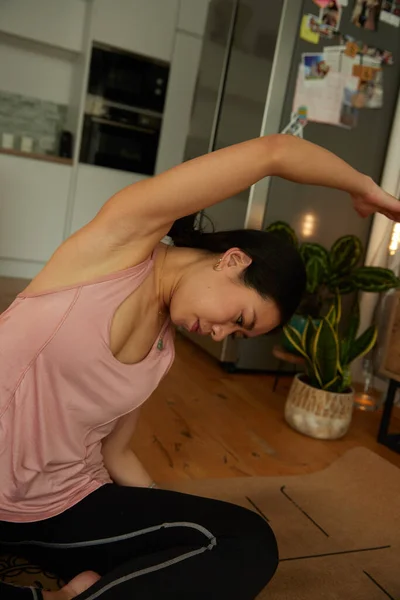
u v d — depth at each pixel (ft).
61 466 3.13
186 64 13.35
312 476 5.72
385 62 9.17
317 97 8.81
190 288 3.02
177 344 10.50
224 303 2.97
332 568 4.18
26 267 12.83
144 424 6.44
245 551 2.80
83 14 12.62
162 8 12.76
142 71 12.99
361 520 4.97
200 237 3.26
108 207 2.77
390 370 7.00
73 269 2.82
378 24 9.01
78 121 12.64
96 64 12.58
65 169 12.61
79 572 3.28
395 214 2.99
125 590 2.55
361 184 2.86
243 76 9.48
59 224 12.85
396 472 5.96
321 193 9.16
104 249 2.79
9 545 3.37
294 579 3.97
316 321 8.19
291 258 3.07
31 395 2.90
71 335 2.79
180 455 5.78
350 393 7.00
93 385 2.94
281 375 9.53
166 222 2.77
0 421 2.89
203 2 13.07
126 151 13.23
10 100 13.32
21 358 2.85
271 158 2.64
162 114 13.42
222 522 2.97
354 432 7.35
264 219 8.93
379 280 7.94
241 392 8.25
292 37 8.46
